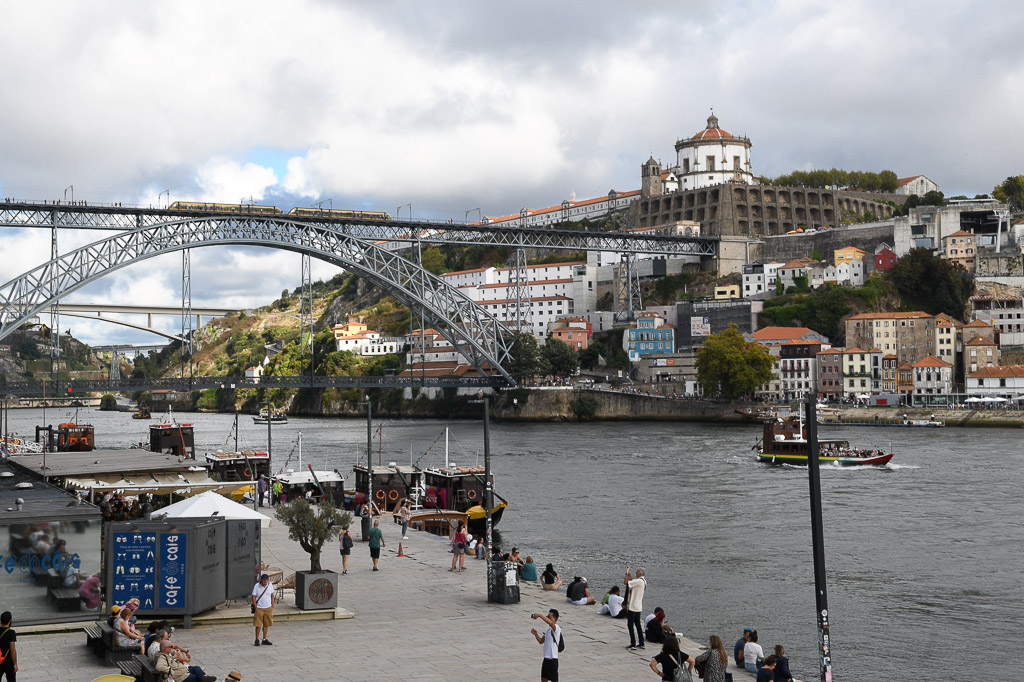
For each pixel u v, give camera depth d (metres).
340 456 123.44
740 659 31.28
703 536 66.25
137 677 24.14
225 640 30.53
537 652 30.14
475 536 63.91
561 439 150.50
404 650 30.00
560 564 57.28
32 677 25.55
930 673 37.81
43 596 30.64
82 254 159.88
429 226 198.88
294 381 194.12
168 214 170.25
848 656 39.97
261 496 68.94
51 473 50.69
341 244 188.00
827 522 72.12
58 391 178.00
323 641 30.88
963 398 184.50
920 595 50.44
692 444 139.38
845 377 194.38
